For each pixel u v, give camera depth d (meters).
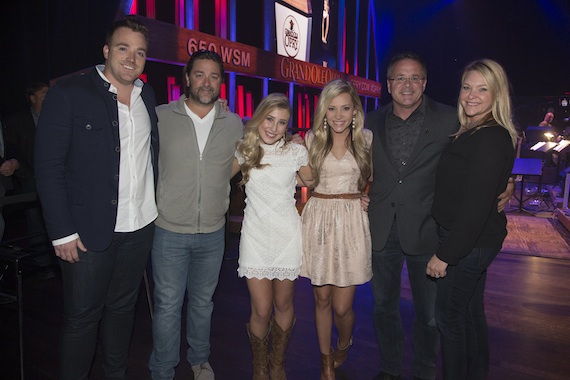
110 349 2.10
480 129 1.74
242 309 3.20
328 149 2.11
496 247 1.84
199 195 2.06
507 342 2.76
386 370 2.36
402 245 2.12
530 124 12.92
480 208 1.68
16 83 4.77
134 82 1.94
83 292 1.85
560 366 2.49
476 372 2.05
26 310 3.11
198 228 2.10
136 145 1.90
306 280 3.78
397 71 2.03
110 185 1.81
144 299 3.34
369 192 2.26
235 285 3.65
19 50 4.74
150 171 1.99
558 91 12.88
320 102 2.06
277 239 2.07
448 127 2.05
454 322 1.89
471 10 13.05
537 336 2.84
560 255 4.58
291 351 2.63
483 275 1.99
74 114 1.74
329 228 2.13
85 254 1.83
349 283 2.14
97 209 1.80
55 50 4.67
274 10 8.48
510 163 1.76
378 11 13.56
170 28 5.52
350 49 11.98
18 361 2.46
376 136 2.18
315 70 9.66
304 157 2.11
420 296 2.20
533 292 3.58
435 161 2.07
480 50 13.27
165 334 2.09
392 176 2.13
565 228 5.73
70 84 1.76
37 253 2.24
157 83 5.98
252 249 2.09
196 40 5.98
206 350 2.30
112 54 1.78
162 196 2.05
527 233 5.50
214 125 2.06
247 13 7.68
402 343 2.33
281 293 2.16
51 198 1.71
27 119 3.64
